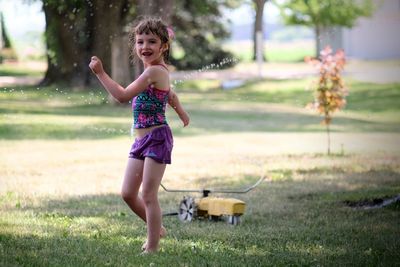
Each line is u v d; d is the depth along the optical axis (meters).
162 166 6.88
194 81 38.16
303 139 19.70
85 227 8.31
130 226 8.41
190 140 19.12
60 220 8.71
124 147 17.23
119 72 28.38
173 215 9.33
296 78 37.72
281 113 27.06
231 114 26.55
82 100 28.77
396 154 16.52
